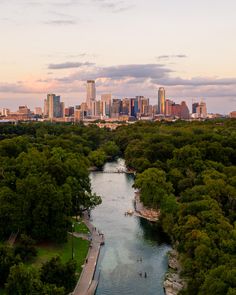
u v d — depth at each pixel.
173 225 184.62
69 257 173.75
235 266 124.00
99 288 153.75
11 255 146.62
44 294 124.25
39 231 180.50
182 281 154.25
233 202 195.50
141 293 150.25
